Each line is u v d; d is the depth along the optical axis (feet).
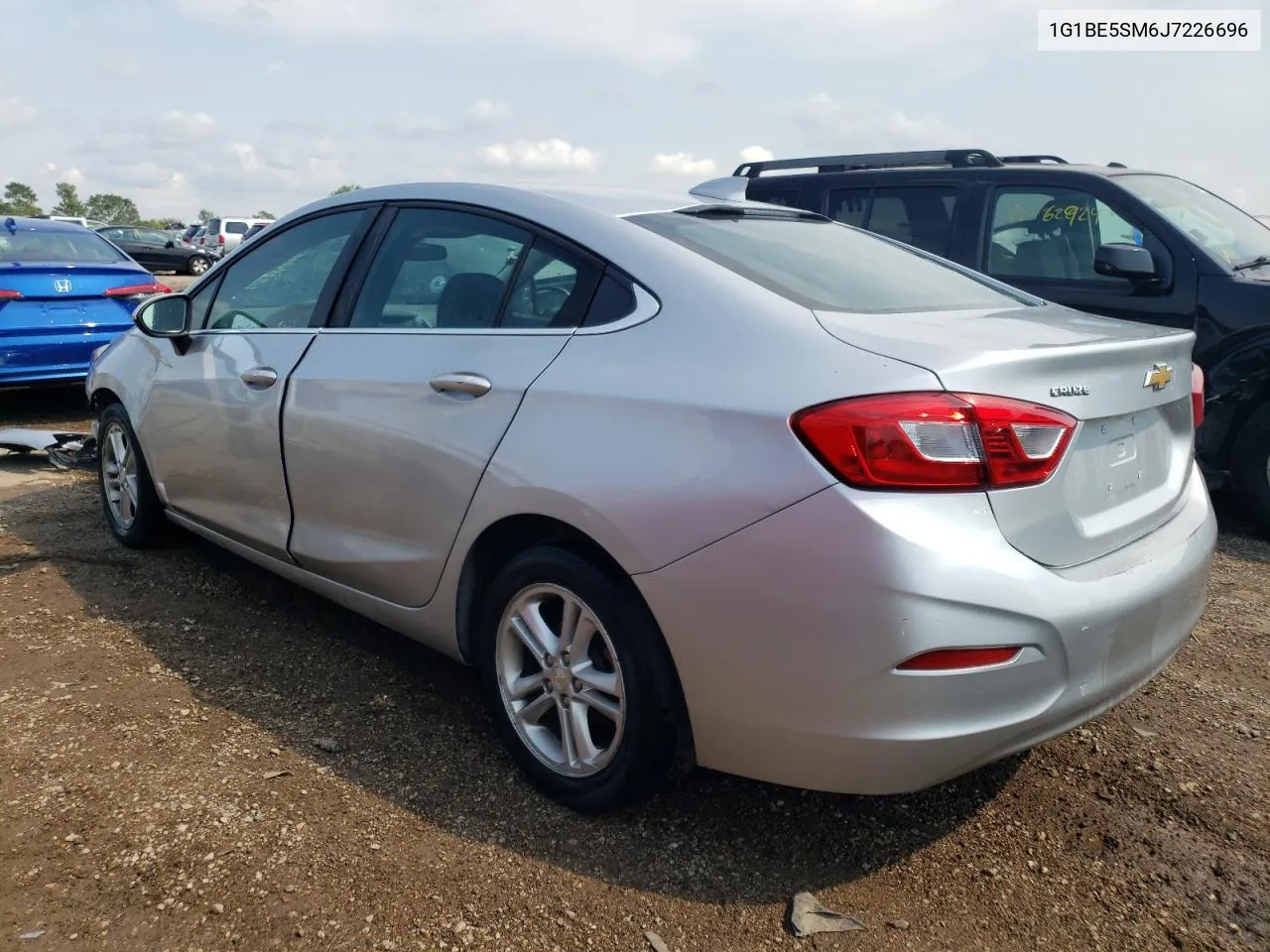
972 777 9.52
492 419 8.87
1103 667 7.52
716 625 7.38
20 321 23.85
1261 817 8.94
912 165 21.42
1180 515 8.95
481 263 9.91
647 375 8.01
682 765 8.43
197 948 7.04
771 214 11.01
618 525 7.78
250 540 12.23
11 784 8.85
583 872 7.99
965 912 7.68
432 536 9.50
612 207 9.74
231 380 12.02
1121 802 9.14
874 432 6.82
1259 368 16.28
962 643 6.77
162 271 92.43
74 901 7.44
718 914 7.57
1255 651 12.40
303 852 8.07
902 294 9.24
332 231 11.79
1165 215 17.49
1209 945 7.38
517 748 9.17
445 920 7.39
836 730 7.06
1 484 19.10
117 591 13.50
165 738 9.72
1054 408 7.30
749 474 7.19
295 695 10.76
